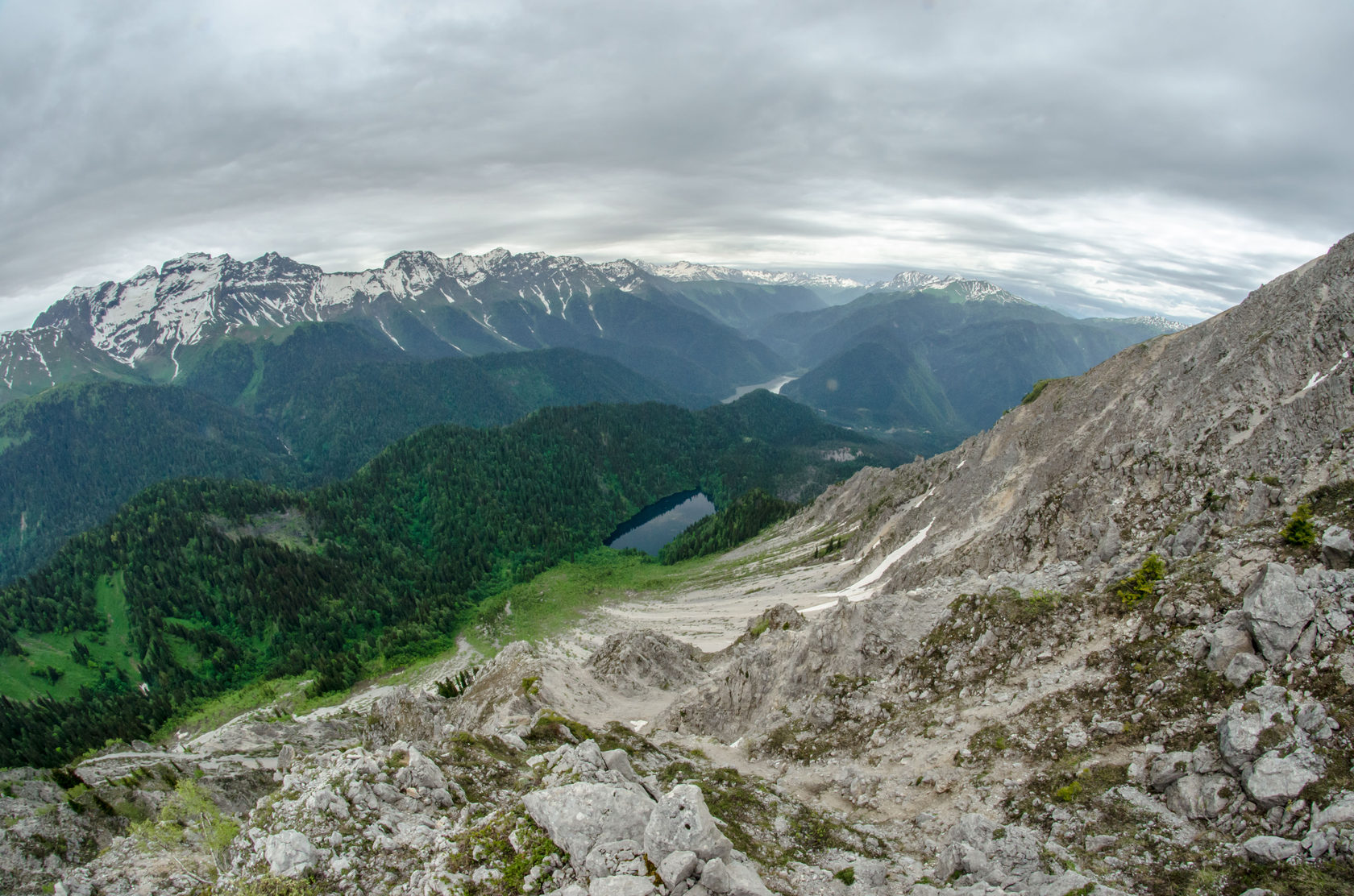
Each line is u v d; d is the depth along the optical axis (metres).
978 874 26.59
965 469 125.62
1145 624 38.00
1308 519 37.12
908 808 34.88
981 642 45.44
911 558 108.50
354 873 25.52
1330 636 29.48
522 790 31.88
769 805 36.97
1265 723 27.36
